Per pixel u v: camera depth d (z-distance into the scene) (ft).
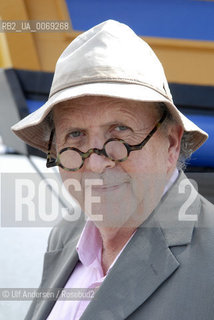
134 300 3.74
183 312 3.55
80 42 4.03
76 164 4.01
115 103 3.82
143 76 3.82
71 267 4.83
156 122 3.95
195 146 4.37
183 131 4.16
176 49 10.03
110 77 3.77
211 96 10.12
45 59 10.36
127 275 3.84
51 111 4.21
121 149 3.87
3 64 10.58
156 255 3.83
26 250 9.02
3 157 14.08
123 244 4.20
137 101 3.85
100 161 3.87
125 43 3.90
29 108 10.49
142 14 9.95
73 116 3.94
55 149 4.47
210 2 9.78
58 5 9.97
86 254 4.55
